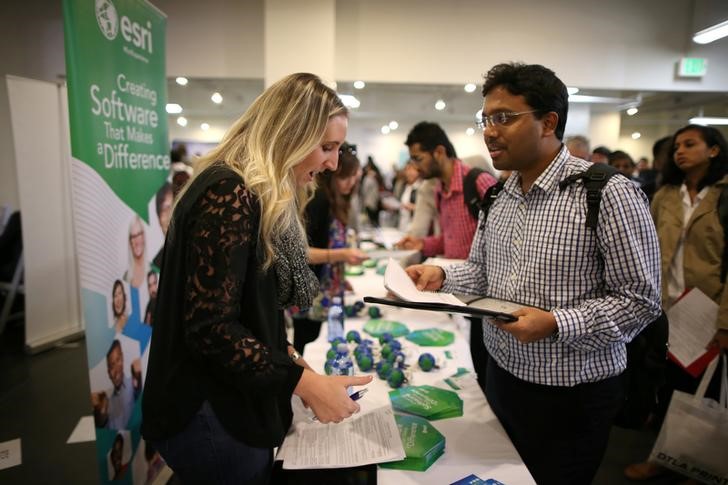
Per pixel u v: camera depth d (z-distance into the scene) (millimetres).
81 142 1453
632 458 2193
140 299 1858
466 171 2176
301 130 847
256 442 873
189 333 753
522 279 1092
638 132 5336
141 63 1821
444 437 1095
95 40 1520
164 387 849
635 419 1240
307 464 974
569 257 1019
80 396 2758
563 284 1035
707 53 4207
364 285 2527
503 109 1034
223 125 5430
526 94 1010
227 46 4117
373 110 5770
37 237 3328
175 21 4078
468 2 4133
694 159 2023
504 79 1040
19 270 3664
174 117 5363
